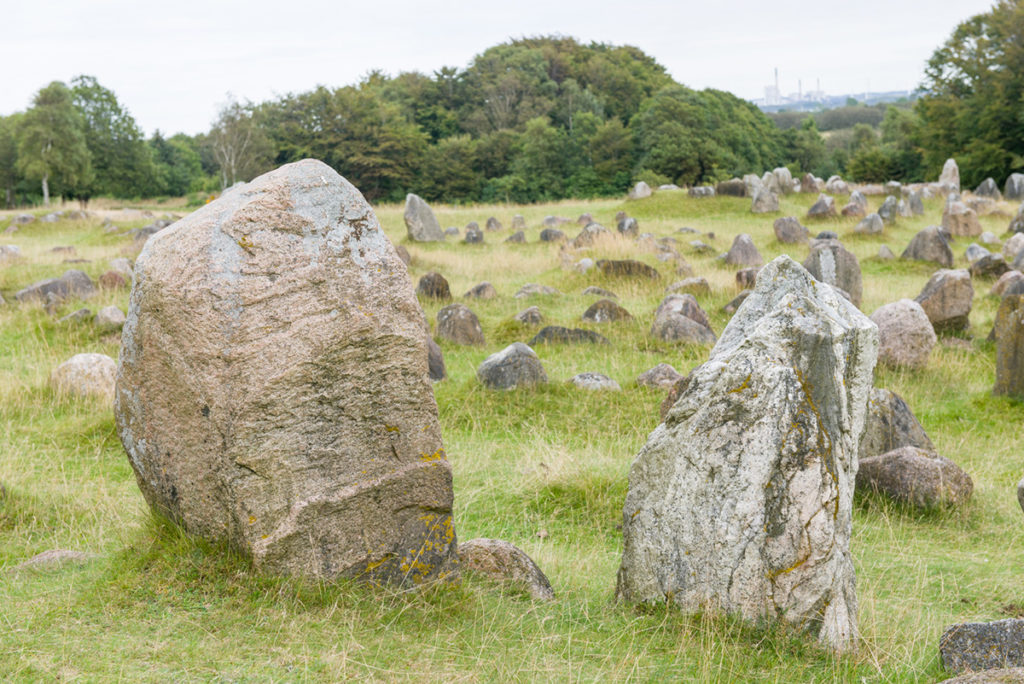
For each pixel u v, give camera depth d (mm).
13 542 6605
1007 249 22875
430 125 83438
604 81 91000
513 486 8508
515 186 65812
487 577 5160
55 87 56281
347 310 4367
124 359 4645
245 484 4223
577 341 14188
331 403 4379
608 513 7930
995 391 12164
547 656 4145
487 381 11406
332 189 4461
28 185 62062
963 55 53906
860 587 6164
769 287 5117
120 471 8844
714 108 73562
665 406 10523
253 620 4016
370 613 4293
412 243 25359
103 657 3611
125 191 67438
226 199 4441
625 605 4883
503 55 88812
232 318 4152
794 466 4336
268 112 72938
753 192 34188
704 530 4523
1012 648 4277
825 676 4125
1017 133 51656
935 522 8031
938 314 15133
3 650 3646
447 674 3816
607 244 22734
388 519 4594
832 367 4480
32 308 15883
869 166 65312
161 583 4246
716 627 4406
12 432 9977
